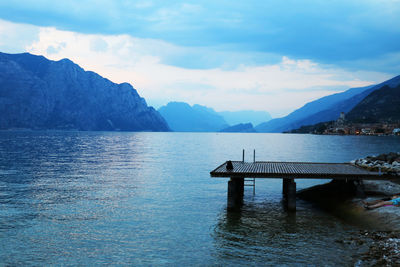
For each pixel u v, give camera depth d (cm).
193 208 2859
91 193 3481
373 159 4822
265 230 2239
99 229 2241
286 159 8288
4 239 2023
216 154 10025
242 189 3481
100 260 1741
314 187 3469
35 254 1808
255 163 3744
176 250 1878
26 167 5897
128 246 1934
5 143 14875
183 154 9825
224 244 1966
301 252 1828
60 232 2169
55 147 12531
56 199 3169
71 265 1678
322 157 8944
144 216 2573
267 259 1741
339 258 1728
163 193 3516
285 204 3048
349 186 3106
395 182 3253
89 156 8538
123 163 6800
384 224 2191
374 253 1728
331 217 2581
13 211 2689
